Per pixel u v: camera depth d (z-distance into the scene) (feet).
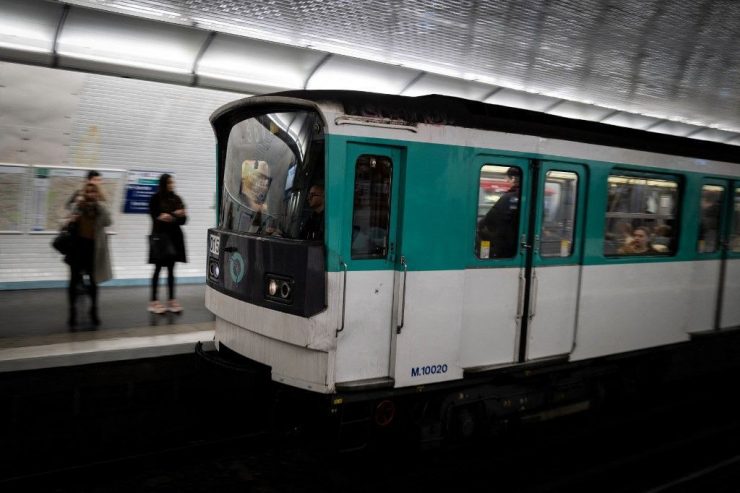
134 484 16.26
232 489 16.22
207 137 34.22
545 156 18.79
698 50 29.35
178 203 26.30
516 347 18.99
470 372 17.87
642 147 21.72
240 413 20.65
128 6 23.79
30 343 20.72
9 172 28.78
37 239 29.99
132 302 28.63
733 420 25.11
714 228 25.96
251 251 16.97
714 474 19.21
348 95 15.44
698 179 24.27
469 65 32.22
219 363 17.48
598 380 22.93
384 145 15.74
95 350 20.07
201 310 27.84
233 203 18.72
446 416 18.39
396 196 16.20
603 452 20.77
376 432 17.47
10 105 28.25
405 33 27.27
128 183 32.14
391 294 16.30
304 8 24.13
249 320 17.08
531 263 18.95
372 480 17.19
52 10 24.03
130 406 20.63
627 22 25.88
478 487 17.43
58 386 19.33
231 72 30.37
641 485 18.24
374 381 16.02
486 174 17.75
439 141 16.53
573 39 28.14
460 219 17.17
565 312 20.25
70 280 23.77
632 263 22.13
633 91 37.78
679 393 28.55
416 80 33.83
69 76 29.17
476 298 17.89
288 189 16.35
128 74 28.04
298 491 16.28
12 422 18.62
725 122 46.75
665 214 23.59
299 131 16.17
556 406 21.57
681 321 24.72
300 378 15.76
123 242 32.53
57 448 18.88
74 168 30.50
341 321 15.30
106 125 30.91
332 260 15.05
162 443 19.74
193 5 23.76
